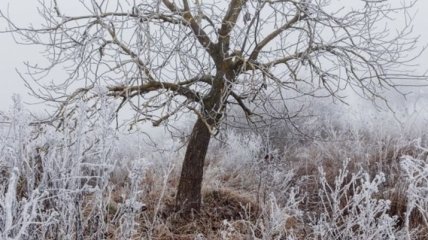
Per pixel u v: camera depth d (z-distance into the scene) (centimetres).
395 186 620
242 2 530
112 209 502
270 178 684
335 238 441
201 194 655
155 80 541
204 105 584
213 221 605
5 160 346
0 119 420
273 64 547
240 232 565
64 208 335
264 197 603
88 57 498
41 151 358
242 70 529
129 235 402
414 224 540
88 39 494
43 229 324
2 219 286
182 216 600
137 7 478
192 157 608
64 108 505
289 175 691
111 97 531
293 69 580
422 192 468
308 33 543
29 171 346
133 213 381
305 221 602
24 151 349
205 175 729
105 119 373
